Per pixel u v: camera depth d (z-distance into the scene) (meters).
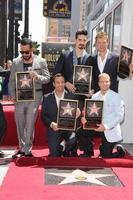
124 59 5.90
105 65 6.05
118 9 7.85
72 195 4.45
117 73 6.09
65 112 5.77
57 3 24.16
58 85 5.95
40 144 7.24
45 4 24.11
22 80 5.91
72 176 5.19
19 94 5.94
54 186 4.76
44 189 4.64
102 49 6.01
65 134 6.10
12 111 7.23
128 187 4.77
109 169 5.57
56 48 16.22
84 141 6.00
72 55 6.09
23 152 6.19
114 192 4.58
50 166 5.66
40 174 5.25
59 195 4.45
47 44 16.27
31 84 5.92
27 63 6.01
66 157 5.88
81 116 5.98
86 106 5.77
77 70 5.92
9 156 6.32
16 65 6.02
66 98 6.04
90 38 12.73
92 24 12.55
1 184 4.81
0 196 4.39
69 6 24.25
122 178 5.12
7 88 6.57
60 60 6.14
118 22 7.82
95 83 6.13
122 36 7.35
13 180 4.98
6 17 18.20
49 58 16.19
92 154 6.13
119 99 5.93
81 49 6.02
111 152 6.03
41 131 7.20
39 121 7.18
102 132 5.97
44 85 6.77
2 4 18.00
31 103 6.06
